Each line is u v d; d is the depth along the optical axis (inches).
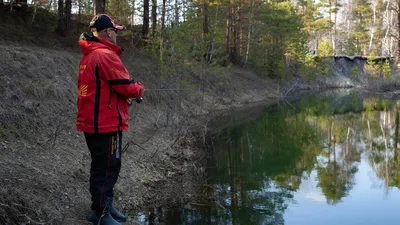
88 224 149.6
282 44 1282.0
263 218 195.5
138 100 133.8
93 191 125.7
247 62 1194.0
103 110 119.2
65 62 368.8
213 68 626.5
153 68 524.1
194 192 228.2
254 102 883.4
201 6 890.1
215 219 189.6
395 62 1434.5
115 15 702.5
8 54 294.5
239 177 272.8
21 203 138.8
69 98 302.7
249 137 439.5
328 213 207.5
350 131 500.1
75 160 207.5
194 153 335.6
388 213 209.2
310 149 382.6
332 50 1916.8
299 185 259.8
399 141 431.8
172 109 423.5
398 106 807.7
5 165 163.3
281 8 1249.4
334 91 1337.4
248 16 1159.0
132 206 190.4
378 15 2278.5
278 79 1249.4
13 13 536.7
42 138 214.2
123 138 294.0
